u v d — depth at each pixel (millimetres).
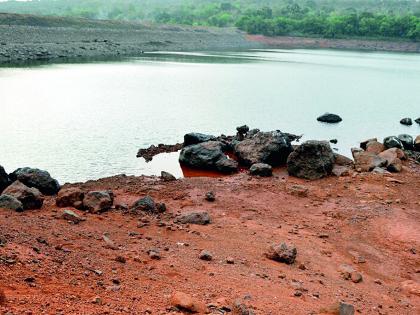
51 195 16703
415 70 90188
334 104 46500
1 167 16344
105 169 21547
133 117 34000
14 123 29688
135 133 29031
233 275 10109
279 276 10562
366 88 61062
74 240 10609
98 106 37469
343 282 11047
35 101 37938
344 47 166125
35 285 7477
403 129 35688
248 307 8258
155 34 126812
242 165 23250
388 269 12328
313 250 12859
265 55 117812
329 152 21203
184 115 36062
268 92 52594
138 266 9727
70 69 63812
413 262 12852
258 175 20734
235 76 66688
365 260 12672
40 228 11062
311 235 14047
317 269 11641
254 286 9625
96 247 10383
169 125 32062
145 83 53906
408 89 61844
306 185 19484
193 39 137500
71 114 33625
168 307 7688
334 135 32250
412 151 27234
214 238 12883
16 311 6320
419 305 10414
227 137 28328
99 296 7621
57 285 7707
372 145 25672
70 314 6648
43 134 27344
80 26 110562
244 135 28719
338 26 175250
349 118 39062
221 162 22047
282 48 157875
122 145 25969
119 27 122000
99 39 105375
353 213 16125
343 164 22578
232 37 156250
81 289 7777
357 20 177000
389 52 156875
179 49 122938
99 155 23734
